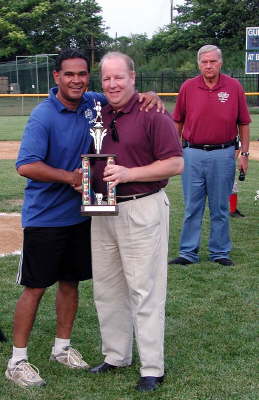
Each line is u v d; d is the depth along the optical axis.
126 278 3.51
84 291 5.18
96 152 3.44
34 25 43.06
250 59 24.55
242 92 5.79
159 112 3.39
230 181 5.88
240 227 7.53
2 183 10.58
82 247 3.70
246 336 4.28
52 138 3.50
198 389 3.50
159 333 3.51
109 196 3.31
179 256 6.07
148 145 3.42
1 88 35.66
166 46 43.91
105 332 3.72
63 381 3.62
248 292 5.20
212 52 5.55
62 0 43.72
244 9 40.69
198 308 4.82
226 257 6.06
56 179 3.42
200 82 5.70
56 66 3.45
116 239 3.50
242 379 3.63
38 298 3.61
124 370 3.76
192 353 4.00
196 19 42.97
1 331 4.17
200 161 5.79
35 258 3.54
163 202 3.50
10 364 3.63
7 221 7.76
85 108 3.57
